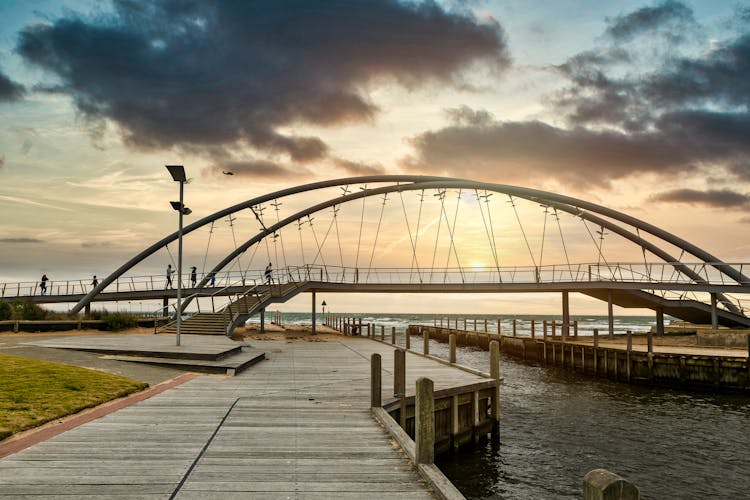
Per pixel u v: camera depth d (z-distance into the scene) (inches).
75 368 652.1
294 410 475.2
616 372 1305.4
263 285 1745.8
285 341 1448.1
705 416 944.3
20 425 382.6
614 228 2357.3
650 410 991.0
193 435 376.8
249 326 2372.0
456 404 633.6
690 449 744.3
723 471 653.9
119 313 1638.8
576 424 880.3
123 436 370.0
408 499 258.7
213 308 1547.7
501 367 1626.5
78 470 291.0
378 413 442.0
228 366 730.8
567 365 1533.0
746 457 708.7
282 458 324.2
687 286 1819.6
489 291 2052.2
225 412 461.4
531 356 1775.3
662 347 1536.7
